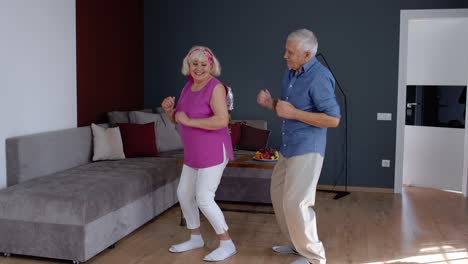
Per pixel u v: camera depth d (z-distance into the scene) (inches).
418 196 213.2
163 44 242.5
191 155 124.3
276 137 232.8
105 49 207.0
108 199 128.5
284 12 226.8
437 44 229.1
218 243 140.2
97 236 123.6
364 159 223.3
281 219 126.6
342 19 220.5
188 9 238.4
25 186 130.3
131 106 233.3
